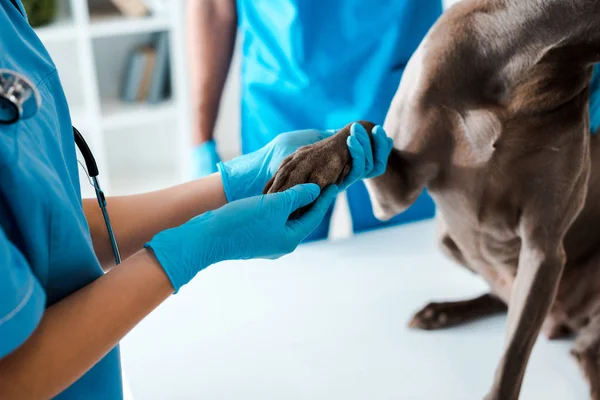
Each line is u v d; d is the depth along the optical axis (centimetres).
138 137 306
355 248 139
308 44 147
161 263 72
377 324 118
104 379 79
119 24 249
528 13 77
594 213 102
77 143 82
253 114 158
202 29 160
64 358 65
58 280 73
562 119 83
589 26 75
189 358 111
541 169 85
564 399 103
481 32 81
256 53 154
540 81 80
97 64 280
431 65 84
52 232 68
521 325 90
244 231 78
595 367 105
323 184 85
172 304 124
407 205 98
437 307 117
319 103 153
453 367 108
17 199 63
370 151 88
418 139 89
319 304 123
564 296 110
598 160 97
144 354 113
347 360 110
